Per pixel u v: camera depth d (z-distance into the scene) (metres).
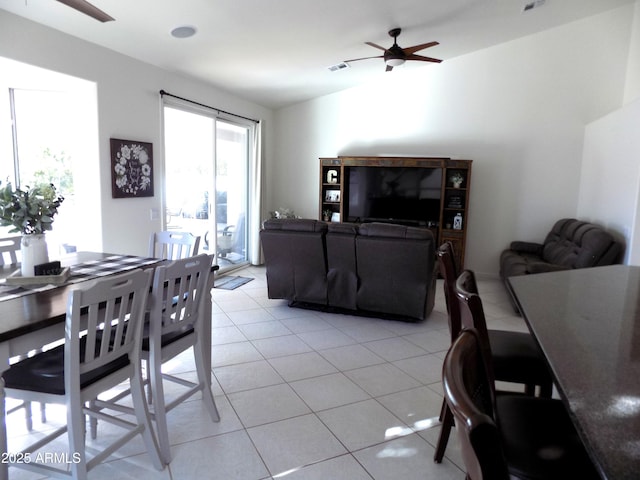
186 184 5.69
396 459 2.05
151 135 4.42
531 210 6.00
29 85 3.74
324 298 4.18
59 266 2.22
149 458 2.04
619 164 4.40
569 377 0.97
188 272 2.11
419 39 5.11
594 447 0.69
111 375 1.78
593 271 2.32
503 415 1.27
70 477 1.66
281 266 4.23
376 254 3.76
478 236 6.31
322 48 4.73
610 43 5.34
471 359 0.89
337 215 6.85
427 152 6.48
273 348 3.40
